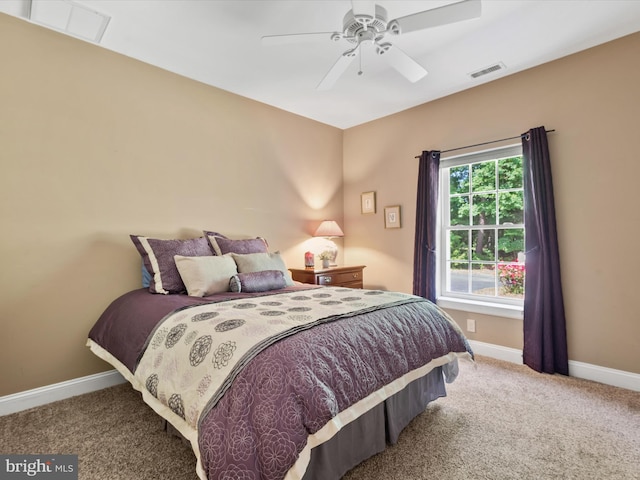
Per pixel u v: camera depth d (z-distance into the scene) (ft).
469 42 7.97
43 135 7.34
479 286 10.75
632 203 7.81
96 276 8.04
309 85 10.22
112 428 6.27
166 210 9.23
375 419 5.40
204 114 10.04
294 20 7.14
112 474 5.03
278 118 12.00
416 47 8.16
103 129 8.16
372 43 6.20
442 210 11.59
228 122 10.61
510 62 8.94
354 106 11.89
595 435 5.95
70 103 7.69
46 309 7.38
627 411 6.78
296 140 12.59
